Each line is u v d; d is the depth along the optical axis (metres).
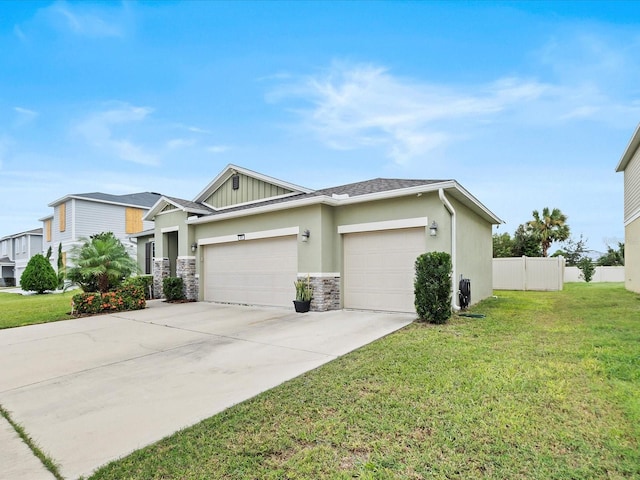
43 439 3.66
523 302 12.46
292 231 11.50
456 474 2.87
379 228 10.38
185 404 4.39
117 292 12.44
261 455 3.22
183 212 15.14
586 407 3.92
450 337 7.03
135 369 5.87
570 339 6.66
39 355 6.88
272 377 5.22
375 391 4.50
